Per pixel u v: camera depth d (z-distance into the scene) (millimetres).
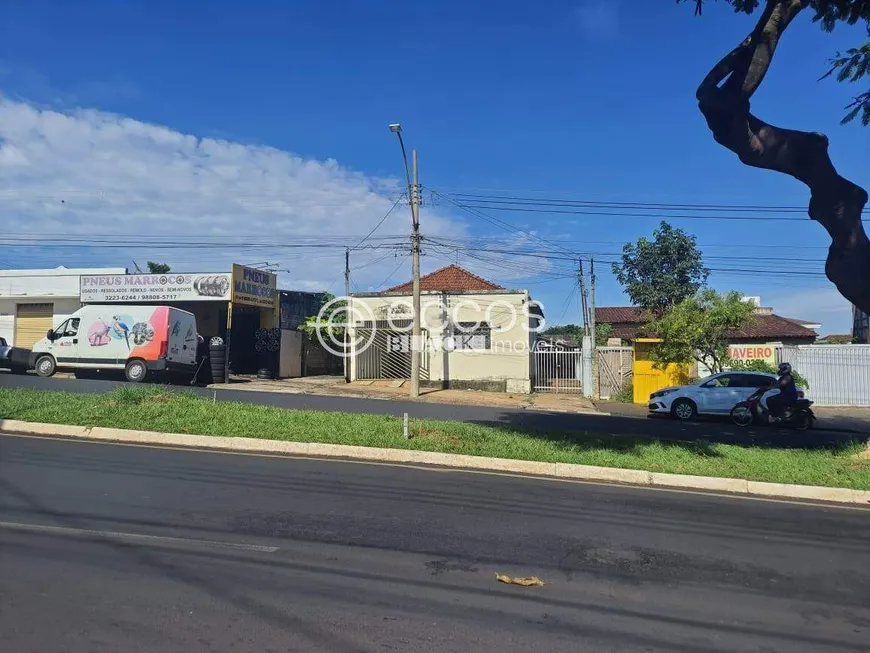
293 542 5766
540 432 12047
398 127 19484
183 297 26781
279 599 4500
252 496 7367
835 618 4539
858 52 8914
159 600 4391
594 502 7820
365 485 8164
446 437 10852
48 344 21188
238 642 3822
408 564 5332
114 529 5918
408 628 4121
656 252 28344
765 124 9141
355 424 11609
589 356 24672
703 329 21203
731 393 18047
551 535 6324
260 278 28875
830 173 9414
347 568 5176
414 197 22391
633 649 3959
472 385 25188
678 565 5586
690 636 4180
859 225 9680
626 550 5953
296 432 10898
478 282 31609
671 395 18453
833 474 9438
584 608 4578
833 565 5738
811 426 17156
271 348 29016
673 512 7488
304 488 7863
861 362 23375
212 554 5363
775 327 38281
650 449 10836
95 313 21094
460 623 4230
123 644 3742
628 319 46250
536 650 3889
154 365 20359
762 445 13266
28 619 4023
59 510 6465
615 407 21500
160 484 7750
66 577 4734
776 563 5742
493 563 5441
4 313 31531
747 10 8570
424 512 6980
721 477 9203
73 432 10883
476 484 8539
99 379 20953
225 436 10641
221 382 23203
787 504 8258
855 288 9719
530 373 25375
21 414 11578
